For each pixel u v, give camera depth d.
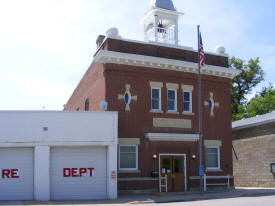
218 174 26.48
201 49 24.69
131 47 24.62
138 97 24.22
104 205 17.53
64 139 20.69
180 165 25.16
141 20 30.02
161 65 25.12
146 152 23.91
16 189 20.20
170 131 24.97
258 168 30.98
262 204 15.61
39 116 20.58
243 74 55.28
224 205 15.48
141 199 20.19
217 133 26.95
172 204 17.45
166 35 28.80
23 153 20.50
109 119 21.53
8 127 20.14
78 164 21.17
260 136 31.06
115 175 21.16
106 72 23.62
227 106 27.88
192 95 26.34
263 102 53.47
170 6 28.86
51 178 20.67
